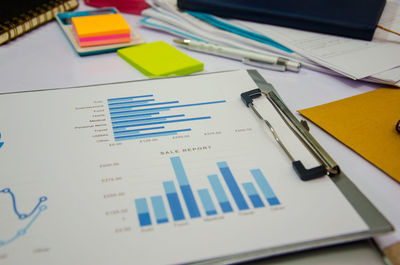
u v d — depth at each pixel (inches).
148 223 11.5
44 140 14.9
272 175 13.5
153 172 13.5
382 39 25.6
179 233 11.2
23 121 15.9
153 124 16.1
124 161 13.9
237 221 11.7
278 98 17.8
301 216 11.9
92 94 18.1
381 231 11.4
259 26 26.3
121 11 30.8
